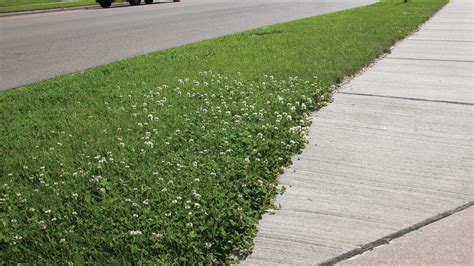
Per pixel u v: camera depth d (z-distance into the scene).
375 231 3.81
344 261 3.49
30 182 4.68
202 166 4.71
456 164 4.89
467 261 3.45
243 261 3.50
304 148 5.33
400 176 4.67
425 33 12.88
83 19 20.55
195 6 26.02
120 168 4.77
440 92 7.20
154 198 4.19
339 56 9.48
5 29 17.91
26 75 9.52
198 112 6.27
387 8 19.31
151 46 12.41
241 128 5.61
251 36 12.74
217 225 3.75
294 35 12.45
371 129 5.83
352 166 4.90
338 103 6.79
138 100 6.98
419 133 5.69
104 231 3.79
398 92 7.23
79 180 4.59
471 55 9.80
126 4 31.34
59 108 6.89
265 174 4.61
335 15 17.17
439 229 3.83
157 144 5.31
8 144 5.59
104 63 10.40
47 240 3.74
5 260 3.52
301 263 3.47
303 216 4.04
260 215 4.05
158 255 3.47
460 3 22.33
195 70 8.75
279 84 7.41
